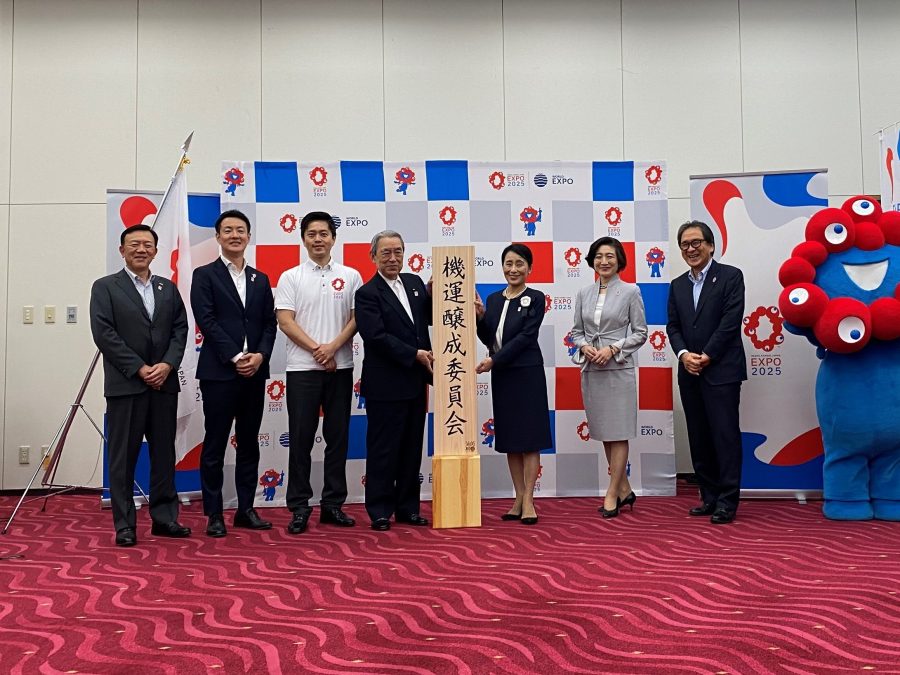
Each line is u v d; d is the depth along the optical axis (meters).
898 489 3.91
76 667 1.89
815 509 4.25
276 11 5.79
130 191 4.79
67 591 2.66
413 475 3.96
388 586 2.66
